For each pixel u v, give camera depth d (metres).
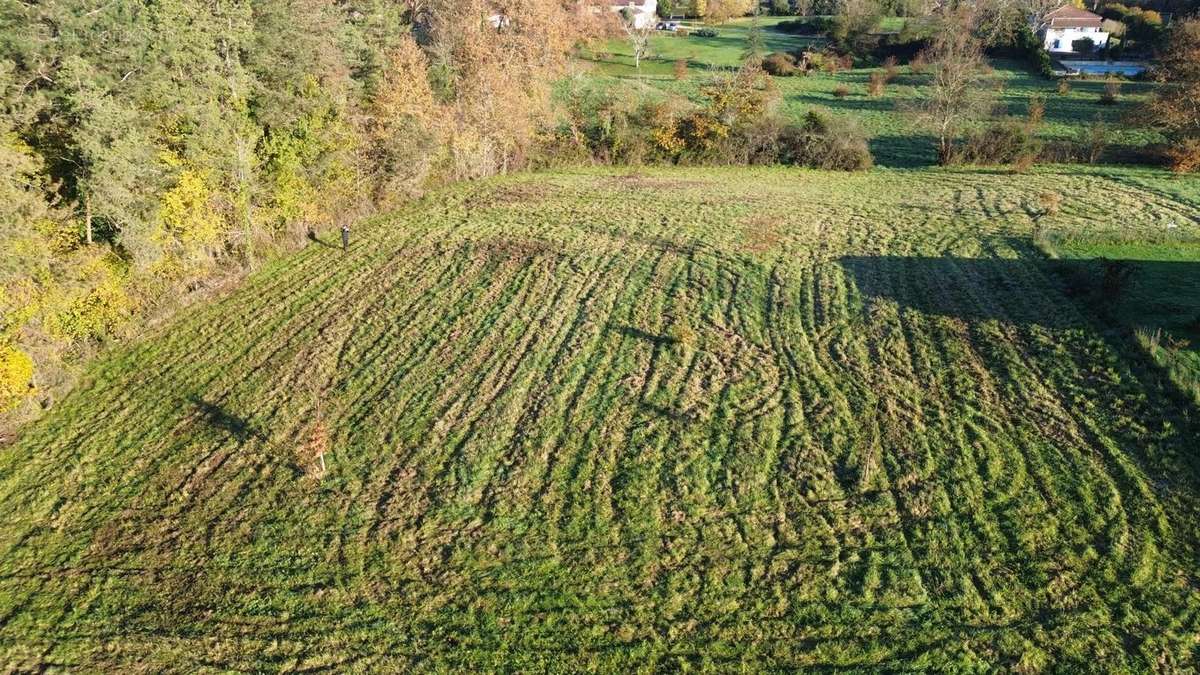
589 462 17.52
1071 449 16.38
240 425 20.09
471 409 19.92
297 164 30.59
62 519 17.27
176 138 25.36
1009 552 14.09
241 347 24.02
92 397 22.00
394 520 16.25
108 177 22.06
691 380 20.52
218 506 17.14
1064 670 11.88
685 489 16.41
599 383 20.69
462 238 31.83
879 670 12.22
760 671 12.42
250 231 29.45
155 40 24.14
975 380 19.38
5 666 13.53
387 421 19.72
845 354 21.33
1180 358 18.53
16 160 20.06
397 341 23.77
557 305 25.36
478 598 14.15
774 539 15.01
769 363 21.17
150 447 19.55
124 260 24.55
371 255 30.48
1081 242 27.41
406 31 41.53
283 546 15.77
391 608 14.09
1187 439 16.06
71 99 21.27
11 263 19.89
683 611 13.61
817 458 17.09
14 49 21.75
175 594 14.81
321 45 30.88
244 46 28.41
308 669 12.99
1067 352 19.91
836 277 26.33
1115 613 12.69
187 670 13.15
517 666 12.81
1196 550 13.61
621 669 12.66
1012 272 25.52
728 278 26.72
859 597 13.55
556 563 14.80
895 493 15.86
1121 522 14.36
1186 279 23.42
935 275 25.95
